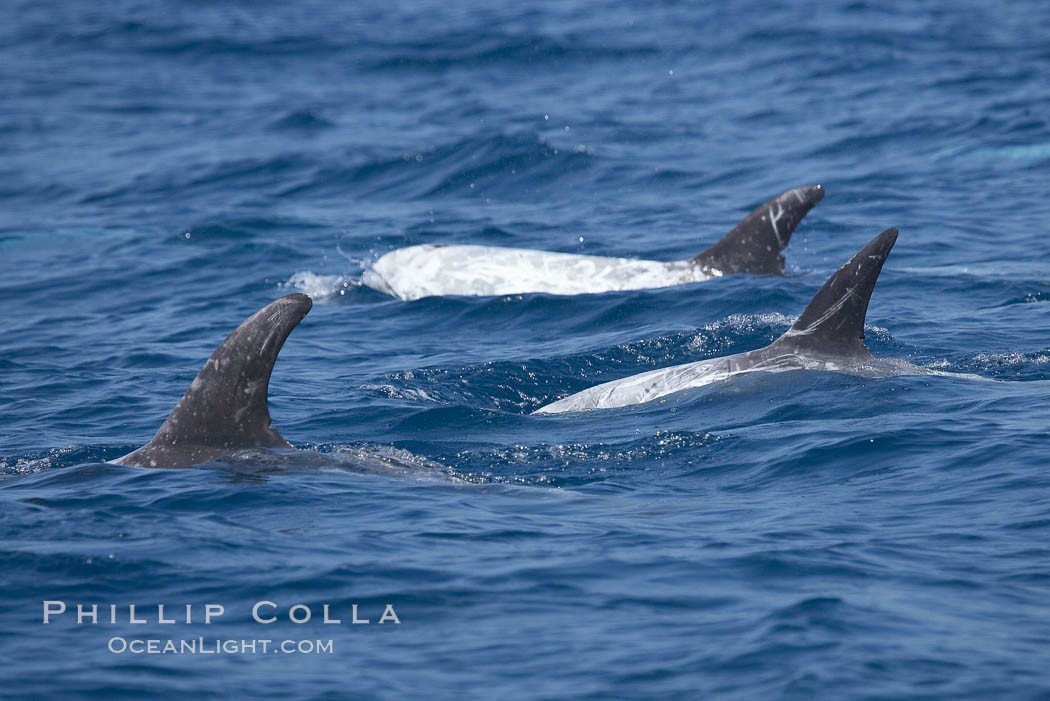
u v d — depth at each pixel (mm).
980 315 58594
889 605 25594
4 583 27641
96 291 75688
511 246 82875
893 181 94250
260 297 73000
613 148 110125
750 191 94688
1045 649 23516
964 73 131875
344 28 187875
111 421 47125
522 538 30375
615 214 90500
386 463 37438
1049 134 104062
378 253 82688
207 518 31859
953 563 27828
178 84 155375
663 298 64875
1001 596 25984
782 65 144375
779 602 25875
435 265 73812
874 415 40531
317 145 117250
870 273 46031
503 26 182000
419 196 100438
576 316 64188
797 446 38156
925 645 23750
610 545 29734
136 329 66188
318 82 153000
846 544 29203
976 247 74875
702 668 23297
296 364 56906
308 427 45281
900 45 150125
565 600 26516
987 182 92312
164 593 27109
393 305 69562
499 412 46469
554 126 119375
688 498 34625
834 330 46781
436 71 155500
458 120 125688
